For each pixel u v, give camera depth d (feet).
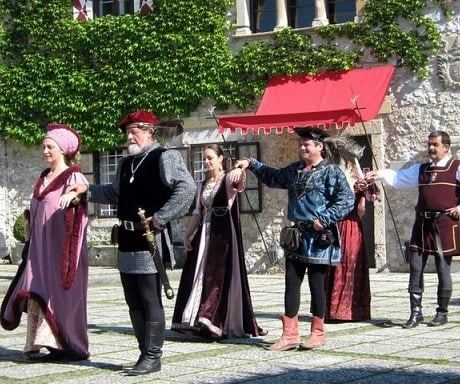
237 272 29.86
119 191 24.39
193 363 25.04
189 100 65.16
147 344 23.68
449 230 31.71
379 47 59.47
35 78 70.23
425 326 32.12
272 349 27.04
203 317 29.14
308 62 61.31
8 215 72.64
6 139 72.28
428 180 31.91
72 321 25.68
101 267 66.13
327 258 26.91
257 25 65.10
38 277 25.84
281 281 55.52
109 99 67.72
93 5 69.97
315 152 27.25
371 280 52.95
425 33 58.70
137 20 66.69
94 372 23.94
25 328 34.06
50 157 26.81
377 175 32.40
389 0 59.26
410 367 23.53
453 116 57.72
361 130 60.23
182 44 65.26
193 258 30.30
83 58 69.21
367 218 60.29
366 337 29.45
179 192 23.79
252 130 58.65
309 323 33.42
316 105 59.00
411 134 59.00
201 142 65.05
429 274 55.98
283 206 62.39
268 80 62.90
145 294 23.77
